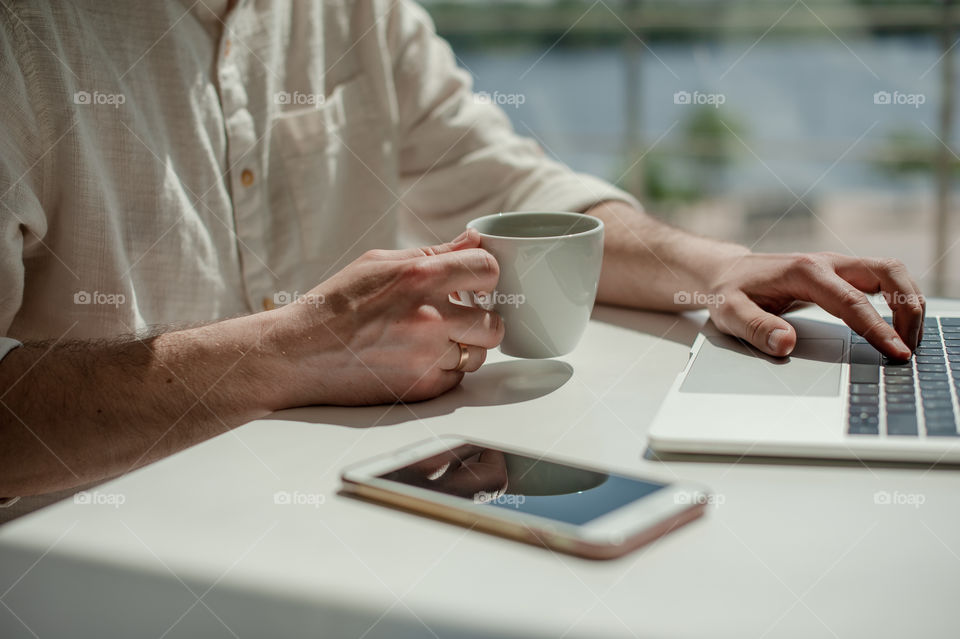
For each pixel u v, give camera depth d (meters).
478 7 2.90
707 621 0.29
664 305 0.75
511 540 0.36
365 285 0.56
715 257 0.71
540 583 0.32
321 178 0.97
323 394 0.55
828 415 0.46
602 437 0.48
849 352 0.58
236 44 0.93
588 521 0.35
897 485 0.40
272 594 0.32
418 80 1.05
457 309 0.56
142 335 0.63
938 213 2.45
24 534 0.38
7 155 0.68
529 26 2.85
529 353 0.61
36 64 0.73
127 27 0.83
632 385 0.57
